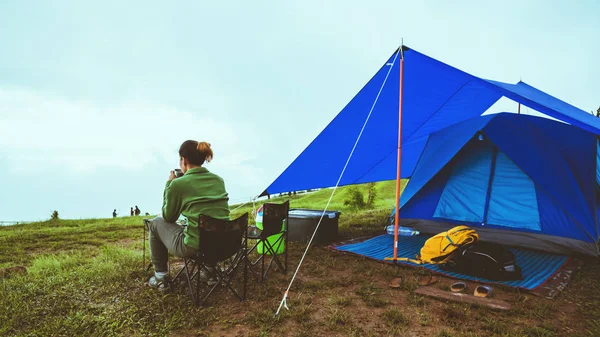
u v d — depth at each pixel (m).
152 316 3.00
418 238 6.35
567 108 6.65
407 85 5.57
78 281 3.95
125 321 2.88
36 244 7.12
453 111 6.60
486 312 3.10
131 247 6.38
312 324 2.85
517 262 4.85
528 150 5.75
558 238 5.32
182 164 3.52
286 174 6.59
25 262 5.49
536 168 5.61
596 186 5.88
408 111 6.12
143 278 3.96
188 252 3.21
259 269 4.40
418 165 7.02
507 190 5.96
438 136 6.90
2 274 4.12
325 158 6.46
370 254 5.15
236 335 2.69
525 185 5.80
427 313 3.09
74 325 2.79
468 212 6.26
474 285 3.88
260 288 3.70
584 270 4.47
